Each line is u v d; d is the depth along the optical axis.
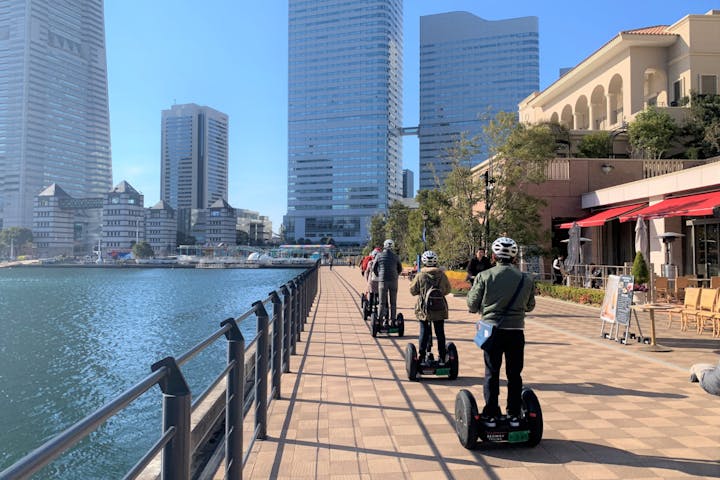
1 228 186.38
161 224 181.12
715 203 15.44
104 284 76.12
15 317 36.22
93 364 20.59
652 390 6.66
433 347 10.10
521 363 4.66
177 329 29.83
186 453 2.41
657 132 28.48
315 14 193.00
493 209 23.45
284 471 4.21
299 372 7.92
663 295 16.78
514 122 23.67
